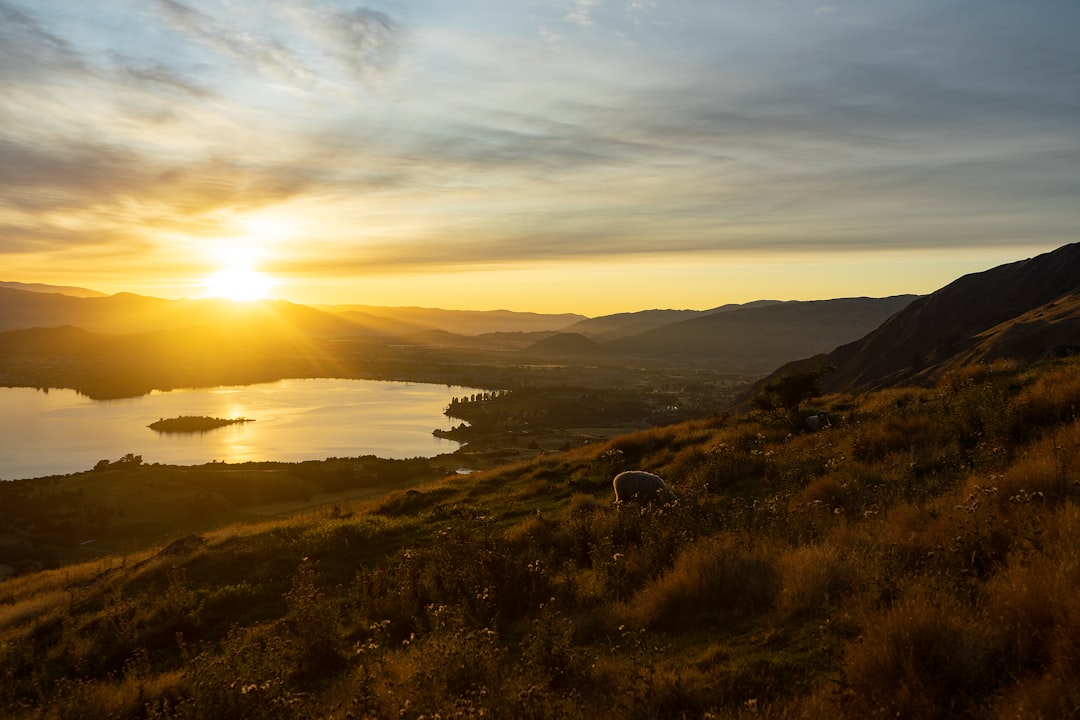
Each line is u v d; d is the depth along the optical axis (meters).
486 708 5.68
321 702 7.77
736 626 7.44
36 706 9.15
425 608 10.14
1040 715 4.24
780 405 23.80
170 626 12.06
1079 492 8.32
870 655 5.34
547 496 20.00
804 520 10.44
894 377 93.38
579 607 9.35
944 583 6.41
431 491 23.11
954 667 5.07
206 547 17.62
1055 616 5.23
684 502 13.42
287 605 12.86
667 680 5.98
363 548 15.86
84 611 14.02
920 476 12.26
